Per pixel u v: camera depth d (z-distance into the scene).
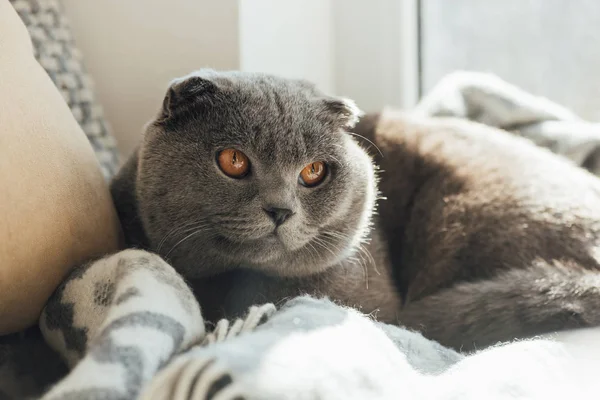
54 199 0.36
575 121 0.62
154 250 0.43
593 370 0.34
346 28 0.71
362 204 0.46
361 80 0.71
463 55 0.71
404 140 0.58
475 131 0.58
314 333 0.31
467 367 0.33
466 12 0.71
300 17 0.66
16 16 0.39
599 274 0.44
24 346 0.38
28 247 0.34
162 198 0.42
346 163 0.44
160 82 0.60
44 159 0.36
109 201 0.42
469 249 0.50
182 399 0.26
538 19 0.69
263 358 0.28
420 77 0.72
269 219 0.41
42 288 0.36
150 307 0.32
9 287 0.34
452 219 0.52
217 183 0.41
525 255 0.47
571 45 0.68
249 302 0.44
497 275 0.47
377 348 0.32
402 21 0.69
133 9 0.60
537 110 0.63
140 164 0.43
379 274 0.50
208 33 0.58
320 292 0.45
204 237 0.42
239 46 0.57
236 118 0.41
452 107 0.64
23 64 0.37
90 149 0.41
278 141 0.41
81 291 0.35
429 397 0.30
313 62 0.68
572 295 0.43
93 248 0.39
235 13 0.57
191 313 0.34
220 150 0.41
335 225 0.45
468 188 0.52
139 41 0.60
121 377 0.28
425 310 0.47
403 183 0.56
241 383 0.26
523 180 0.51
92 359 0.28
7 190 0.33
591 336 0.38
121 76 0.61
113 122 0.62
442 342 0.45
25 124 0.35
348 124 0.46
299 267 0.44
